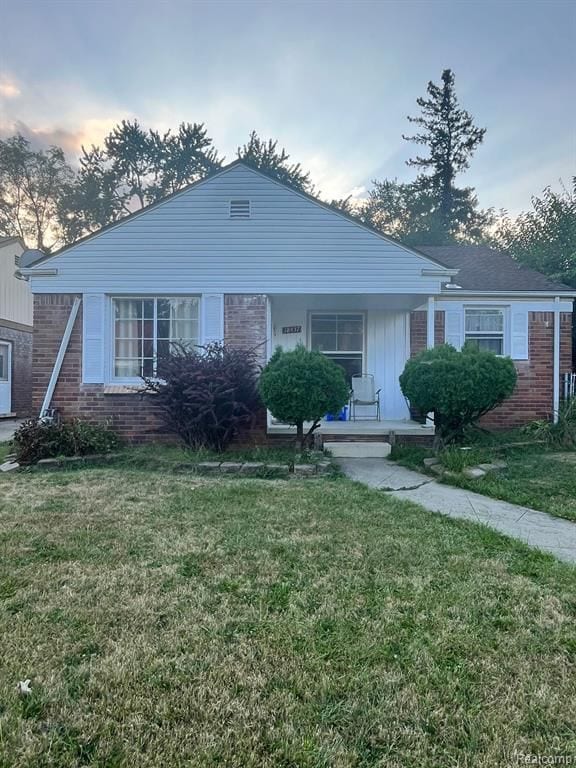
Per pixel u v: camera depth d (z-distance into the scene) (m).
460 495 5.52
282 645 2.36
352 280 8.45
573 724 1.86
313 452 7.39
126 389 8.35
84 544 3.75
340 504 4.94
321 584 3.05
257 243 8.45
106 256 8.38
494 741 1.78
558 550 3.74
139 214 8.39
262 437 8.27
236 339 8.41
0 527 4.15
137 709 1.91
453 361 6.96
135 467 6.96
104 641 2.38
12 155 30.97
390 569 3.29
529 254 14.66
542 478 6.14
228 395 7.24
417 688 2.05
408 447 8.13
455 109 31.36
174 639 2.40
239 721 1.86
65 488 5.62
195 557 3.49
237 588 2.99
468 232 31.73
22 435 7.15
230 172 8.46
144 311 8.57
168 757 1.69
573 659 2.27
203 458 6.99
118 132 32.44
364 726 1.84
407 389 7.37
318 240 8.45
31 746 1.72
